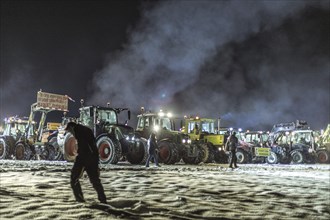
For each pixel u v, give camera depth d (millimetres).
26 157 19047
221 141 20016
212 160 19859
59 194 6293
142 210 5340
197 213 5461
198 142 19969
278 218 5449
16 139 19828
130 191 7047
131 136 15867
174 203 5992
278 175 12117
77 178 5734
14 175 8969
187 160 18859
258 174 12180
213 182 8977
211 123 21672
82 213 4863
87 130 5852
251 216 5438
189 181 8945
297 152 24906
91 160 5723
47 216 4637
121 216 4855
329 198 7438
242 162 23094
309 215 5801
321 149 26406
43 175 9086
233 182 9219
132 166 14266
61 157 19094
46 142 19500
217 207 5934
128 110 16734
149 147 14281
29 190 6562
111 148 14625
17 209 4945
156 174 10438
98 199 5723
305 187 8992
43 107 19391
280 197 7328
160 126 18547
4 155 19203
